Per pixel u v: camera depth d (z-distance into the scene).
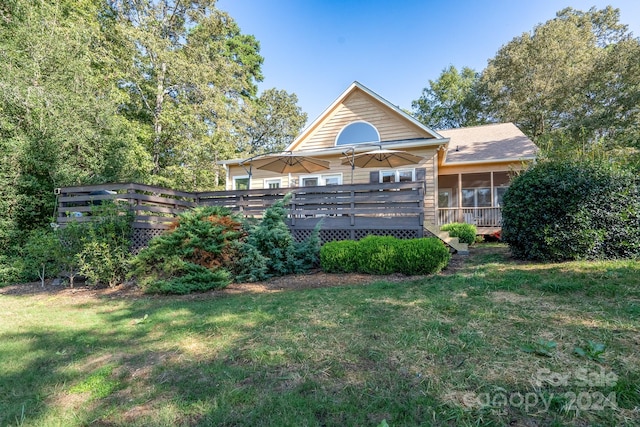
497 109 21.25
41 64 8.52
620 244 5.51
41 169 7.96
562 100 16.84
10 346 2.97
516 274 4.98
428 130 11.15
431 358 2.41
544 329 2.85
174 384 2.19
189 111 15.12
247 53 25.42
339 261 6.11
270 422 1.75
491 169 12.02
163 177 14.48
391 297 4.14
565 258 5.86
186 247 5.48
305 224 7.52
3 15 8.52
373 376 2.20
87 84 9.66
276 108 27.50
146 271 5.48
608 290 3.86
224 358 2.56
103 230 5.96
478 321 3.12
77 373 2.42
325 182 12.02
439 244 5.75
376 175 11.39
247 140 23.92
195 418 1.81
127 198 6.55
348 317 3.43
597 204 5.62
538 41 18.30
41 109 8.00
